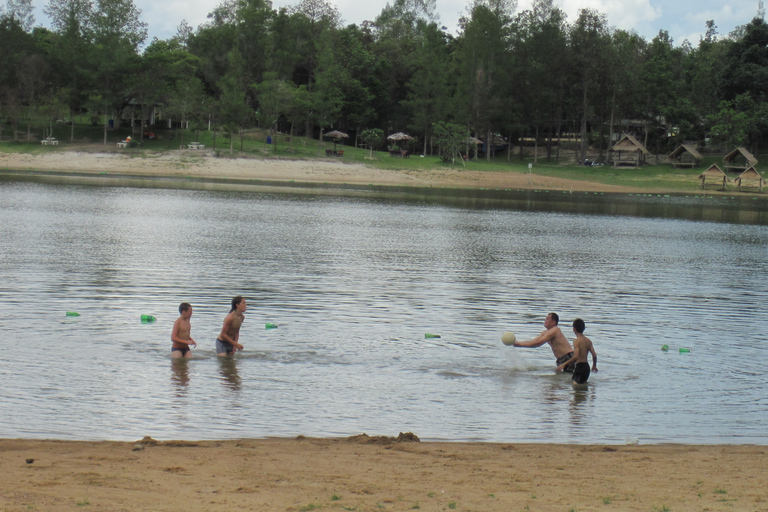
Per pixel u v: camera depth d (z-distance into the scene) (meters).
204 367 14.56
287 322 18.73
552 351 16.81
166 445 10.00
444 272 28.06
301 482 8.33
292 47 121.00
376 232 41.00
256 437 10.86
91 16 105.69
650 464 9.65
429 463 9.41
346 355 15.84
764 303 24.09
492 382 14.30
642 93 120.25
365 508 7.41
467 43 113.06
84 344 15.89
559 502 7.79
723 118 113.19
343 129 129.12
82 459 9.06
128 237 34.09
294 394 13.08
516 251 35.72
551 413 12.54
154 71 100.75
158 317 18.70
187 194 60.66
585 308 22.11
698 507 7.67
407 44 132.38
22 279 23.05
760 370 15.73
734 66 120.06
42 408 11.82
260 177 88.25
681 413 12.71
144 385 13.27
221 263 27.83
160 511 7.08
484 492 8.13
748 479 8.93
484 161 112.69
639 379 14.83
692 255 37.34
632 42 130.25
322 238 37.06
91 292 21.52
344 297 22.27
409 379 14.29
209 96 114.62
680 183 105.69
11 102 97.75
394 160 106.62
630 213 64.25
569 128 138.62
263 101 103.38
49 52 107.19
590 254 35.91
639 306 22.78
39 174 77.00
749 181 106.19
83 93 99.94
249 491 7.90
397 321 19.31
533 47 115.19
